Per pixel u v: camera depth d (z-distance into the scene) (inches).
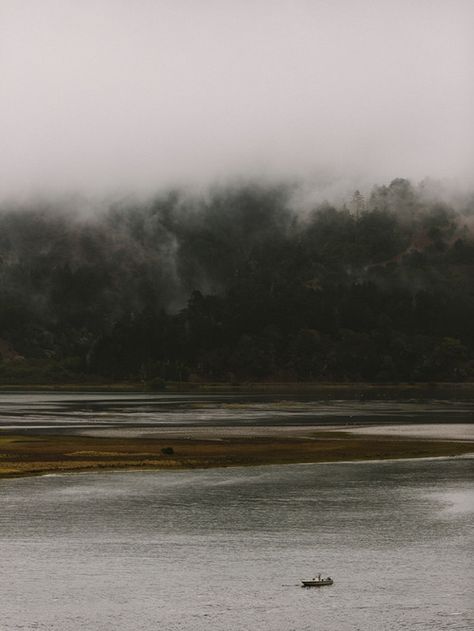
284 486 4028.1
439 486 4037.9
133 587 2524.6
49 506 3570.4
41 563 2758.4
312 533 3134.8
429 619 2273.6
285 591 2486.5
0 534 3120.1
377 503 3644.2
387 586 2524.6
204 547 2945.4
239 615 2305.6
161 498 3737.7
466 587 2516.0
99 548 2935.5
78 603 2396.7
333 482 4141.2
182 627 2229.3
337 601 2402.8
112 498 3732.8
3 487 3983.8
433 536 3093.0
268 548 2933.1
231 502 3656.5
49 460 4729.3
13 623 2251.5
